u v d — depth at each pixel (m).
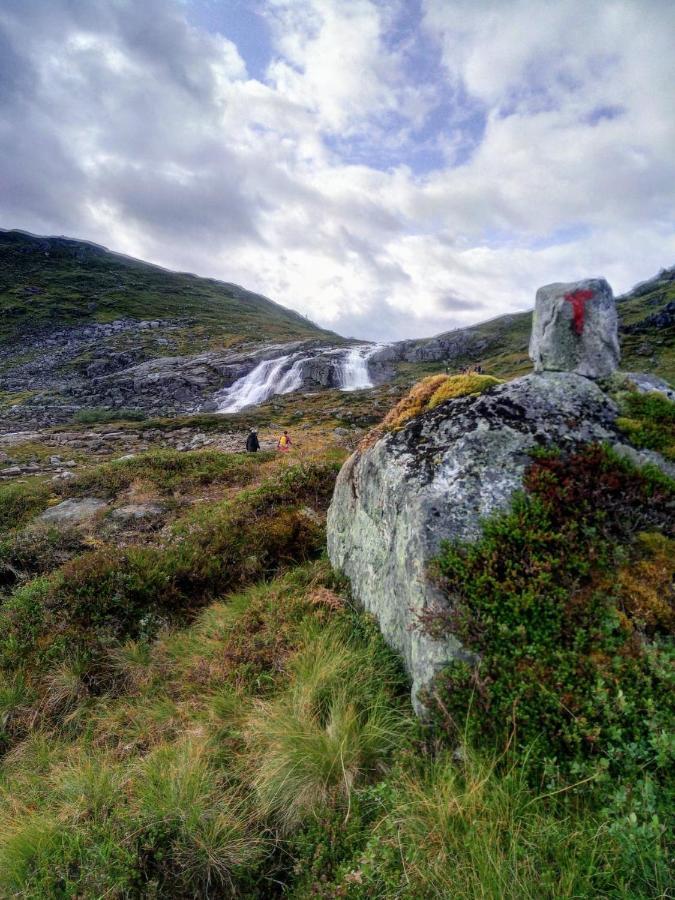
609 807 2.18
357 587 5.33
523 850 2.21
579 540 3.34
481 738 2.82
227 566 6.65
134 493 12.02
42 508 11.68
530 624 3.01
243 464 14.48
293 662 4.30
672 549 3.21
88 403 47.38
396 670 3.96
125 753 3.95
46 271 122.00
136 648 5.27
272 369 59.91
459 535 3.58
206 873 2.81
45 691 4.89
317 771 3.17
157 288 129.00
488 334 83.31
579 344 4.56
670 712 2.40
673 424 3.96
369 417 33.31
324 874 2.64
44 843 2.98
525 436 4.03
